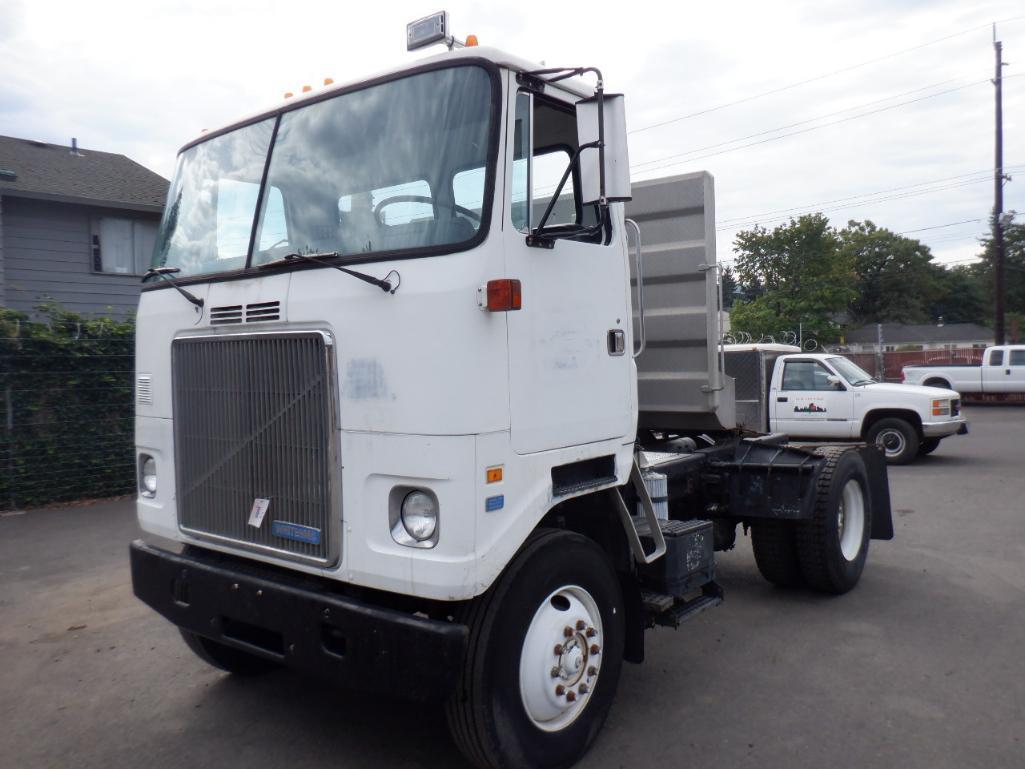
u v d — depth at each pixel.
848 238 79.31
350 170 3.61
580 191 3.62
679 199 5.36
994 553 7.61
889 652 5.13
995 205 31.75
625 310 4.04
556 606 3.62
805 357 14.42
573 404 3.65
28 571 7.14
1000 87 31.03
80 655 5.28
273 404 3.54
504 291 3.17
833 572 6.08
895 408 13.55
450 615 3.48
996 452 14.95
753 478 5.84
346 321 3.32
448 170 3.34
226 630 3.77
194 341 3.88
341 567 3.34
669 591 4.17
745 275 50.75
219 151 4.18
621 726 4.15
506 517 3.26
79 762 3.89
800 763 3.76
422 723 4.25
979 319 85.56
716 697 4.49
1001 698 4.43
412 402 3.15
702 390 5.38
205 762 3.87
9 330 9.48
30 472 9.55
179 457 4.00
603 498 4.04
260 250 3.81
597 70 3.30
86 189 17.02
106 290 16.91
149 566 4.05
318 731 4.17
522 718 3.37
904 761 3.75
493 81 3.31
